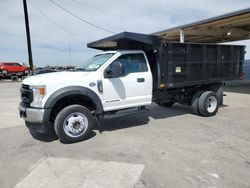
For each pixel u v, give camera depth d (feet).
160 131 19.45
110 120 23.40
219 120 22.88
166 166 12.92
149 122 22.47
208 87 25.98
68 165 13.32
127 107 19.72
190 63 22.79
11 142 17.39
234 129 19.72
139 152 14.97
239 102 33.68
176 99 24.53
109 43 22.58
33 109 16.25
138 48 21.76
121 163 13.42
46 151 15.51
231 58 26.35
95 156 14.51
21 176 12.14
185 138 17.53
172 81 21.76
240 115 24.98
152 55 21.52
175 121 22.71
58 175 12.15
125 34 18.93
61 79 16.76
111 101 18.75
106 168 12.84
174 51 21.50
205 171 12.28
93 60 20.72
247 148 15.39
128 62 19.70
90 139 17.72
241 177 11.64
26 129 20.71
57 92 16.37
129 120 23.34
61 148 16.01
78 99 18.38
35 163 13.67
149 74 20.67
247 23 43.29
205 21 41.60
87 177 11.88
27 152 15.40
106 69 18.49
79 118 17.17
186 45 22.20
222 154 14.44
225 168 12.60
